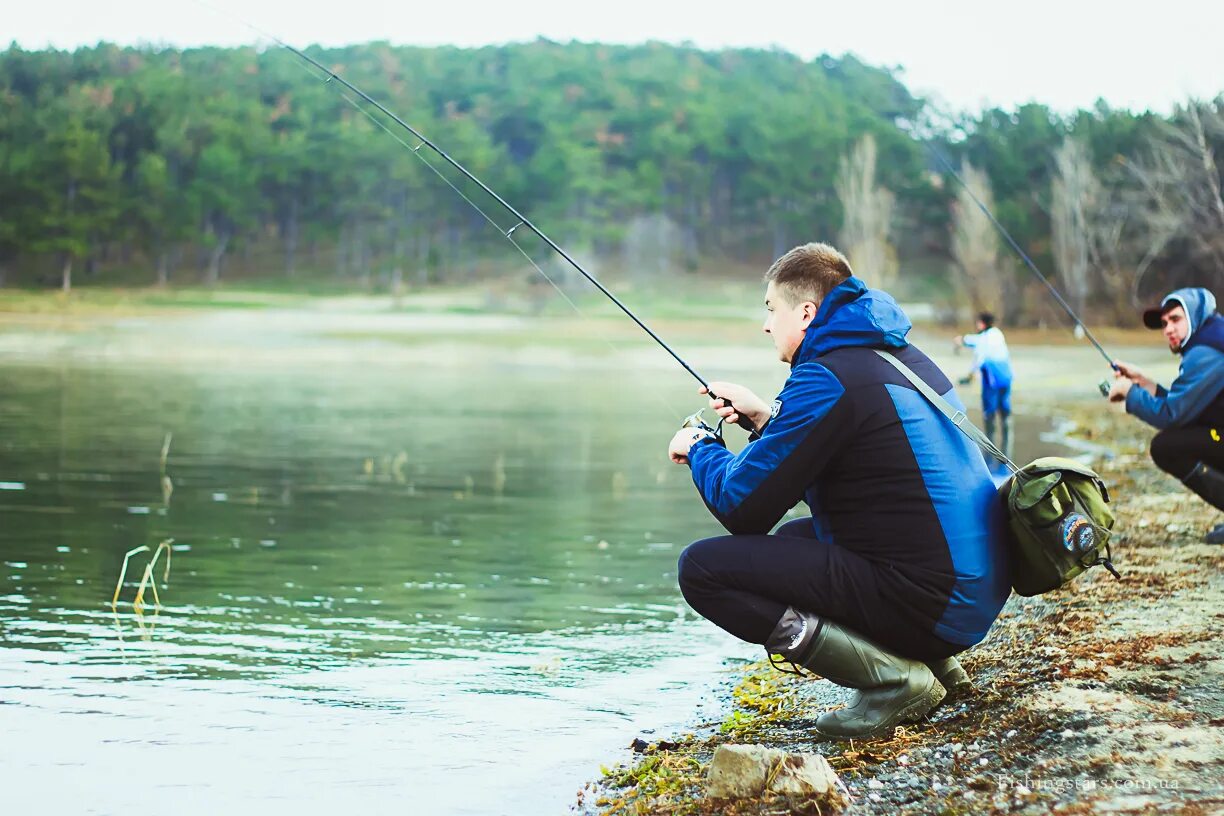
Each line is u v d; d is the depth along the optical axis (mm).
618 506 10844
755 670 5207
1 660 5266
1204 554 6039
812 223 99312
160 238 95312
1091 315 65438
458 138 101250
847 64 126562
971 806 3043
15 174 92438
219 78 111250
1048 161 87188
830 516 3584
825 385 3449
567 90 117625
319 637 5809
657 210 101688
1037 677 3957
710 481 3664
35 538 8406
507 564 7863
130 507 10094
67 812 3596
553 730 4383
